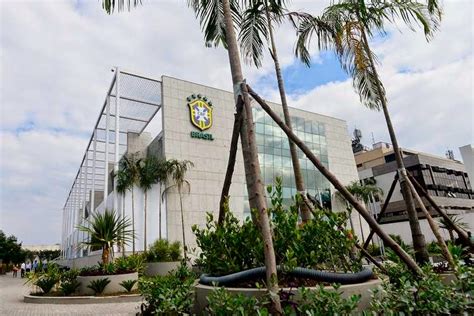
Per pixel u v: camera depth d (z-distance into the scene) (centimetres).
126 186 2375
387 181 4412
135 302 962
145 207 2469
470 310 314
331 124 4003
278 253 385
